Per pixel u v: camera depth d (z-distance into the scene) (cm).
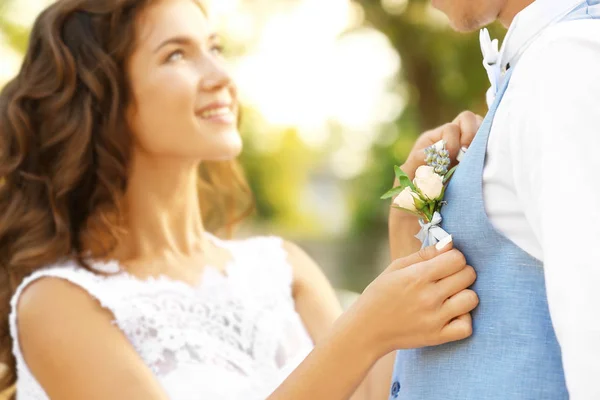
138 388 164
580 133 101
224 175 236
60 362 168
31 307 174
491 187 118
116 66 183
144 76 182
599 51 105
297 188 1087
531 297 114
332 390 129
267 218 1045
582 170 100
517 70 114
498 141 115
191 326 182
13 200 190
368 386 173
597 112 102
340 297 552
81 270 182
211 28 192
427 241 129
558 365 111
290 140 1015
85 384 165
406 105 793
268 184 1023
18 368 177
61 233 185
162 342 176
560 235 99
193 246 200
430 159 133
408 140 813
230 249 211
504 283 116
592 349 94
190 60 186
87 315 172
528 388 111
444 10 133
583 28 107
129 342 174
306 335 203
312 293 212
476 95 730
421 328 120
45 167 190
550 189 101
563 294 98
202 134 183
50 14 187
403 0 734
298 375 131
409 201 128
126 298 178
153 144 184
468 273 119
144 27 183
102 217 184
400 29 738
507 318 115
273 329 193
